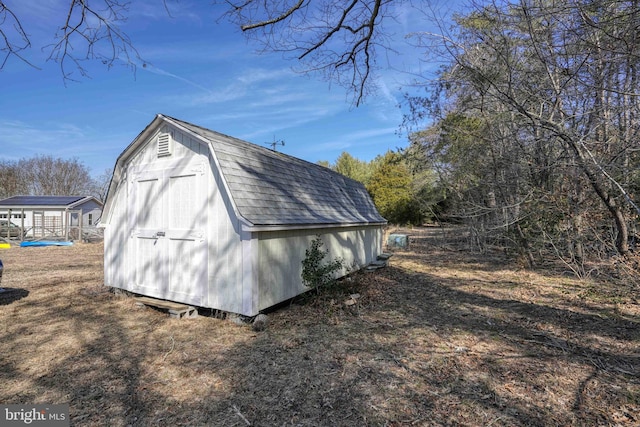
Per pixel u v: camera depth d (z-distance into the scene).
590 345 4.21
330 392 3.12
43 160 37.75
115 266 6.70
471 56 6.40
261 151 7.16
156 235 5.96
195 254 5.48
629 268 6.24
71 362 3.72
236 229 5.03
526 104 6.17
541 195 7.73
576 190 7.25
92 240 20.42
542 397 3.03
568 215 7.51
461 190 11.91
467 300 6.48
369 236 10.12
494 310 5.79
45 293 6.85
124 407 2.88
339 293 6.43
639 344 4.21
